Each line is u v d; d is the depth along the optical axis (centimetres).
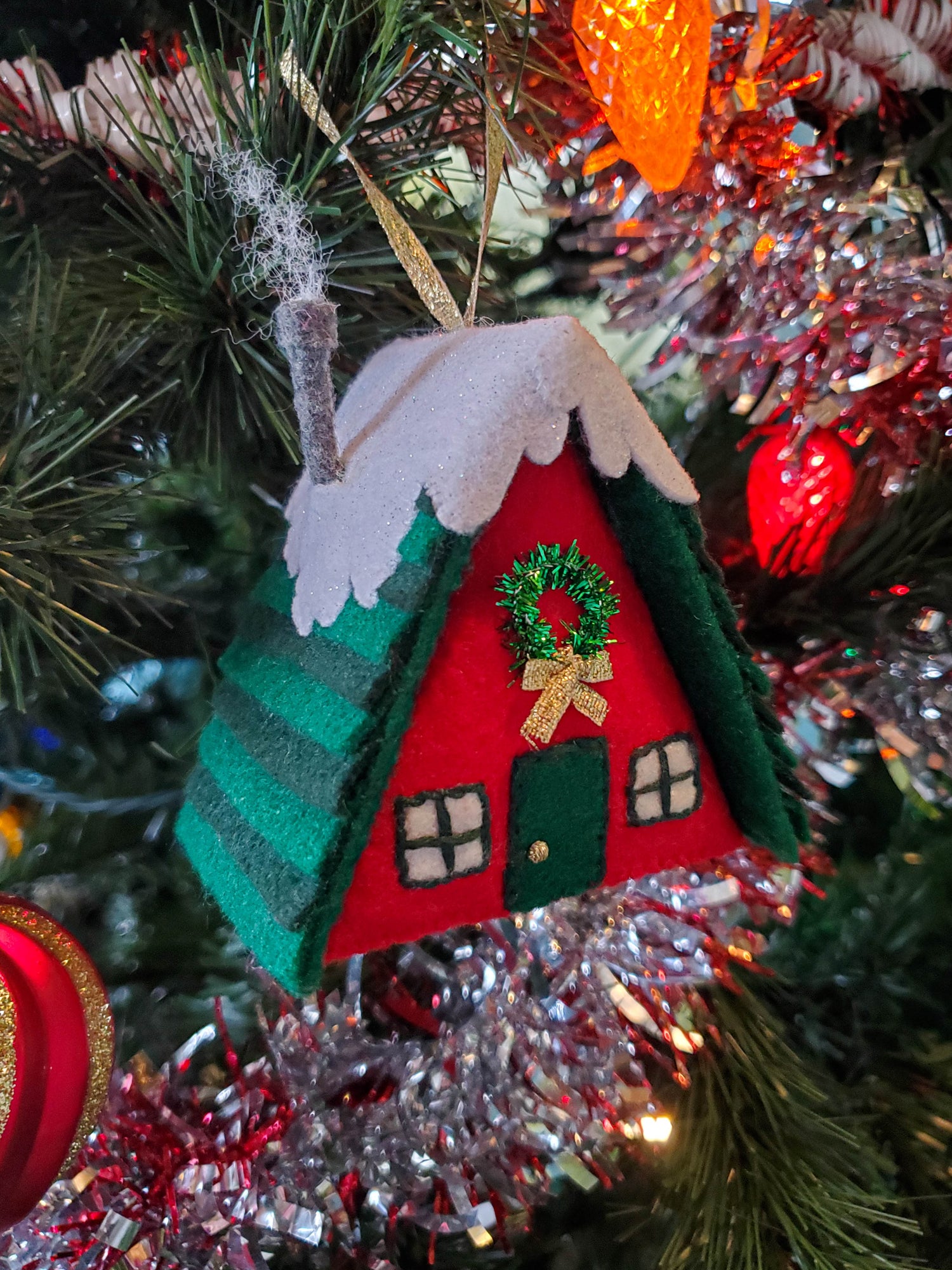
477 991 25
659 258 25
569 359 16
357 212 21
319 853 16
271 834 18
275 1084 24
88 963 19
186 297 21
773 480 25
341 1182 24
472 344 18
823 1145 25
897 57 23
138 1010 26
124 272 20
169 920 27
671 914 24
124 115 19
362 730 16
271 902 17
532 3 21
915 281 22
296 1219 22
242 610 25
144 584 25
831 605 27
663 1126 24
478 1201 24
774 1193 24
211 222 20
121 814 28
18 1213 17
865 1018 31
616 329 26
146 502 27
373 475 18
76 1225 21
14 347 20
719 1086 26
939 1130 28
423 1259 27
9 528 19
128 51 19
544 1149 23
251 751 20
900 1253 26
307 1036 23
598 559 19
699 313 25
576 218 26
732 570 28
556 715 18
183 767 28
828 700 26
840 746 28
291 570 22
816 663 26
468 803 18
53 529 20
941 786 28
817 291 22
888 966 31
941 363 23
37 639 23
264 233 19
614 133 20
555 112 21
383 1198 23
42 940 18
